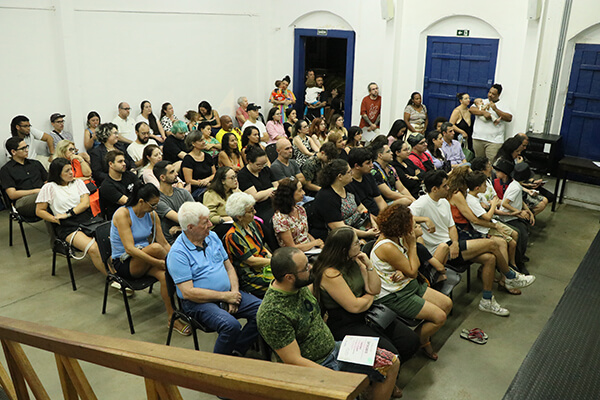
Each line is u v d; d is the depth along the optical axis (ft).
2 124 22.11
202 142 18.33
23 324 5.78
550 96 24.63
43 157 21.76
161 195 14.55
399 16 27.78
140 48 26.61
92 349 4.75
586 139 24.41
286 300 8.70
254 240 12.11
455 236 14.12
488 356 12.35
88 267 16.56
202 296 10.69
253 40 32.37
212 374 3.72
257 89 33.55
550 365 4.65
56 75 23.62
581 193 23.40
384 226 11.21
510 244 15.39
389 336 10.48
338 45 38.55
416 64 28.12
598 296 5.88
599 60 23.29
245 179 15.94
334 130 24.57
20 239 18.71
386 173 17.92
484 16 25.40
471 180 15.16
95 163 20.89
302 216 13.41
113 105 26.07
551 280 16.31
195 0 28.40
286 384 3.31
